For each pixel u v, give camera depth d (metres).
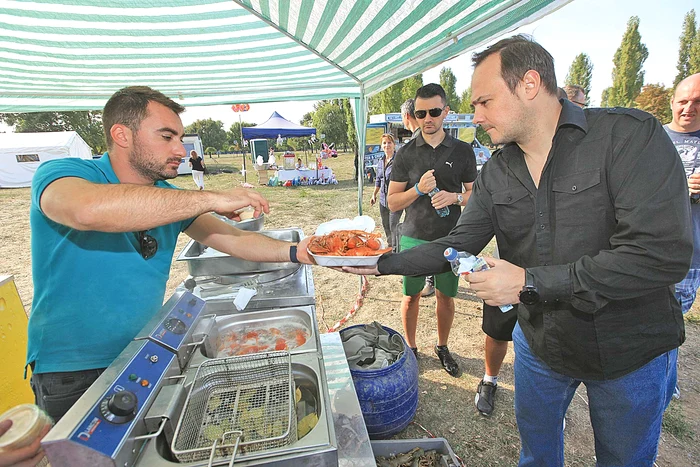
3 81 3.22
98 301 1.37
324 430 0.92
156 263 1.55
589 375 1.37
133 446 0.86
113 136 1.35
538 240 1.34
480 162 13.18
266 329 1.66
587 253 1.25
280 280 2.16
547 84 1.21
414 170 2.82
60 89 3.71
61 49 2.67
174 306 1.44
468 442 2.31
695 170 2.34
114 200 1.08
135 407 0.89
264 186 15.18
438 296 2.86
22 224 9.12
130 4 2.14
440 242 1.68
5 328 2.14
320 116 41.06
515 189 1.40
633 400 1.34
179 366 1.22
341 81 3.86
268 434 0.95
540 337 1.47
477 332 3.58
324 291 4.77
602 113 1.22
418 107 2.64
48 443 0.75
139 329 1.45
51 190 1.14
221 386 1.16
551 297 1.18
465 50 2.22
